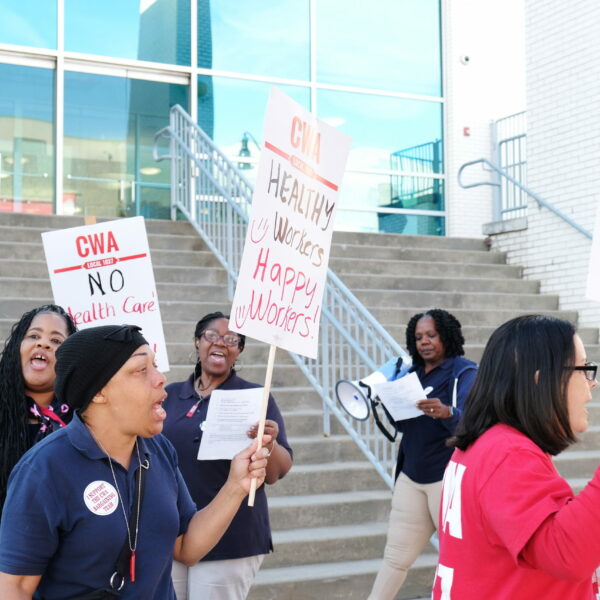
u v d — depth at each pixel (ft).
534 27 33.71
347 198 39.50
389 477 20.12
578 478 23.08
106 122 35.88
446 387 15.39
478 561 6.97
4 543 6.91
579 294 31.40
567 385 7.19
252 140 38.27
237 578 12.21
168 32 37.14
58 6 35.22
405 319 28.81
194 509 8.47
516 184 33.91
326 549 18.38
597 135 31.01
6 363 10.14
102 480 7.22
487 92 41.63
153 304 13.70
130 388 7.34
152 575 7.39
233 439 11.94
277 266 9.34
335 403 22.86
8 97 34.40
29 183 34.53
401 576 15.15
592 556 6.31
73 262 13.74
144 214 36.22
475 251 34.96
